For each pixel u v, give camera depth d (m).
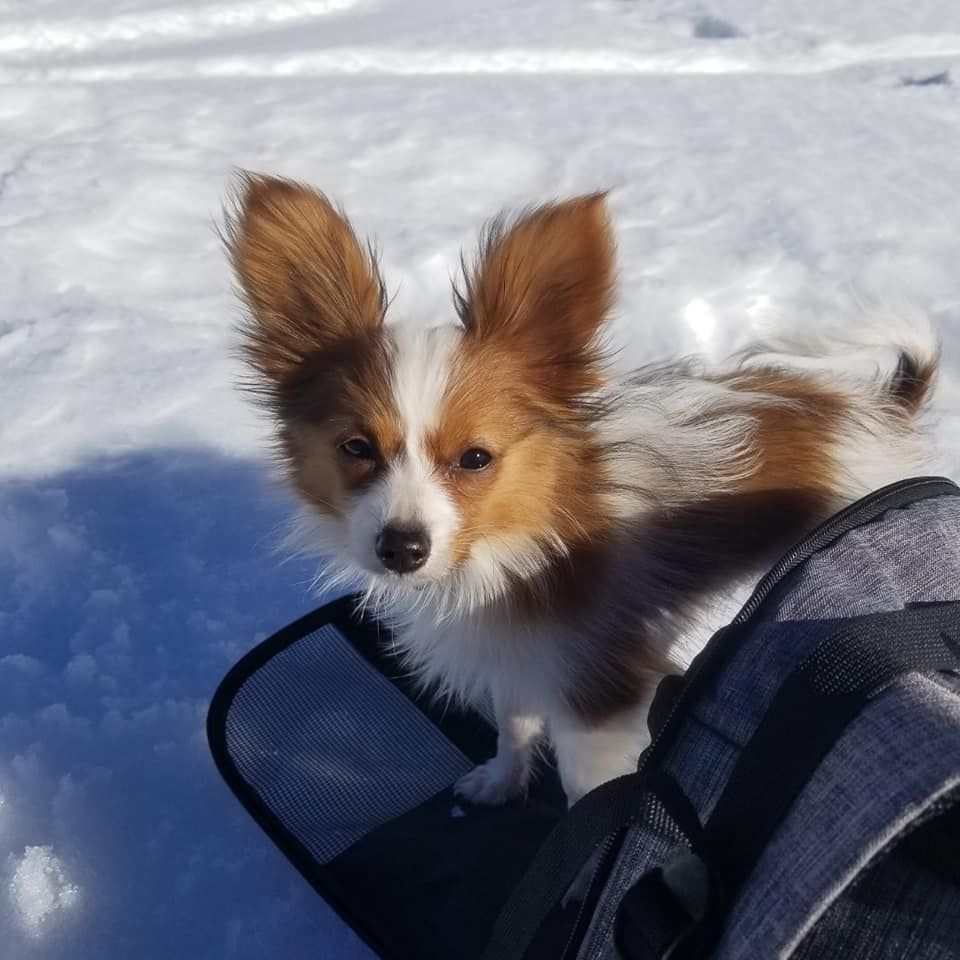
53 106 1.01
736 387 0.45
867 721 0.21
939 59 1.23
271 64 1.17
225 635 0.50
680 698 0.26
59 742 0.44
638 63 1.22
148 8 1.29
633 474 0.40
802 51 1.25
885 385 0.47
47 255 0.76
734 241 0.80
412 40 1.24
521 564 0.39
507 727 0.43
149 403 0.63
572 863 0.25
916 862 0.21
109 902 0.38
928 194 0.87
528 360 0.39
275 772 0.43
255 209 0.39
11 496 0.56
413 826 0.41
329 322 0.40
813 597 0.26
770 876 0.21
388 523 0.36
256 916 0.38
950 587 0.28
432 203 0.85
